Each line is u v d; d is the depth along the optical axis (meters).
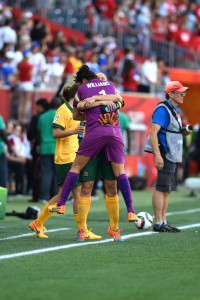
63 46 69.75
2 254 21.58
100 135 24.02
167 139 28.25
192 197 51.53
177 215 36.47
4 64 58.06
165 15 87.62
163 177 28.53
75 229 29.20
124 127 46.50
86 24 81.00
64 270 18.92
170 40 84.56
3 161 39.53
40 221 26.16
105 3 80.62
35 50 58.25
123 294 16.08
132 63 64.88
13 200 45.19
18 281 17.34
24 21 67.56
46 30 67.12
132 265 19.92
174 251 22.81
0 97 53.88
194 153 59.91
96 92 24.28
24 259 20.64
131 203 24.67
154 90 66.12
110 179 25.02
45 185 42.50
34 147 43.88
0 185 39.59
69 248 23.11
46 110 42.97
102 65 64.06
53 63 57.31
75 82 26.53
